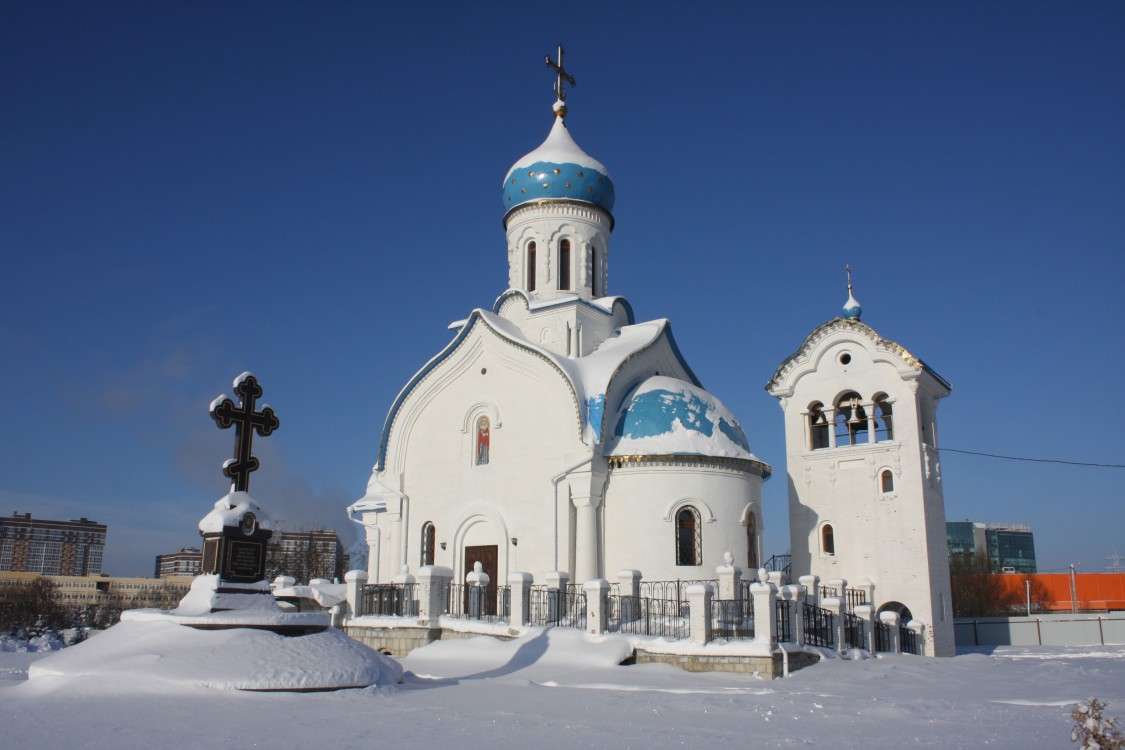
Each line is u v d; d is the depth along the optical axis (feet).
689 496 90.84
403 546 103.76
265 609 55.16
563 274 115.03
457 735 35.68
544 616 79.56
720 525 91.40
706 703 45.85
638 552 89.86
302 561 247.29
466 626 78.02
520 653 69.10
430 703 45.47
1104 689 54.80
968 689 55.01
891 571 95.04
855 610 81.10
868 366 100.32
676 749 33.04
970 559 255.09
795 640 68.49
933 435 102.99
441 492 102.53
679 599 80.79
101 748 33.24
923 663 73.41
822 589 87.35
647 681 57.52
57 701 43.83
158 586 382.83
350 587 86.02
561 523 91.91
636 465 91.91
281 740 34.55
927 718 41.96
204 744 33.83
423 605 79.77
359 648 54.80
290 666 49.29
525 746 33.37
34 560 503.61
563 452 93.50
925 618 92.43
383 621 81.76
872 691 53.36
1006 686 56.70
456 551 98.99
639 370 103.76
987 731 38.17
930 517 96.63
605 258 118.42
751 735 36.40
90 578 366.22
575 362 100.78
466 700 46.70
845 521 98.68
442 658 70.44
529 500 94.89
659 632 72.13
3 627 204.23
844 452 100.01
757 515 95.61
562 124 121.19
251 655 49.49
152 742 34.27
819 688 54.85
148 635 51.47
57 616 214.90
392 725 38.09
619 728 37.58
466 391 103.35
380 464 107.96
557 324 106.63
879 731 38.01
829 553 99.25
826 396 102.78
